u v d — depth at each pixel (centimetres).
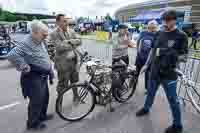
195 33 1367
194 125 272
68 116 277
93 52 760
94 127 262
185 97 346
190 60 432
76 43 300
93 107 295
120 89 333
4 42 729
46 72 233
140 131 255
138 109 318
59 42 285
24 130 249
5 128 253
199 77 419
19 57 198
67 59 293
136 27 1916
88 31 2361
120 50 393
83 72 431
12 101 339
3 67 608
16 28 2372
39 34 204
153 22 351
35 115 243
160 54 231
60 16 275
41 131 248
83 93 289
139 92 397
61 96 265
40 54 219
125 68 339
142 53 358
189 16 2778
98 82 288
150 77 263
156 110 314
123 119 285
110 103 309
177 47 219
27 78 220
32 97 229
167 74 229
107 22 2277
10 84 436
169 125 271
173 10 217
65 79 311
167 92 237
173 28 217
